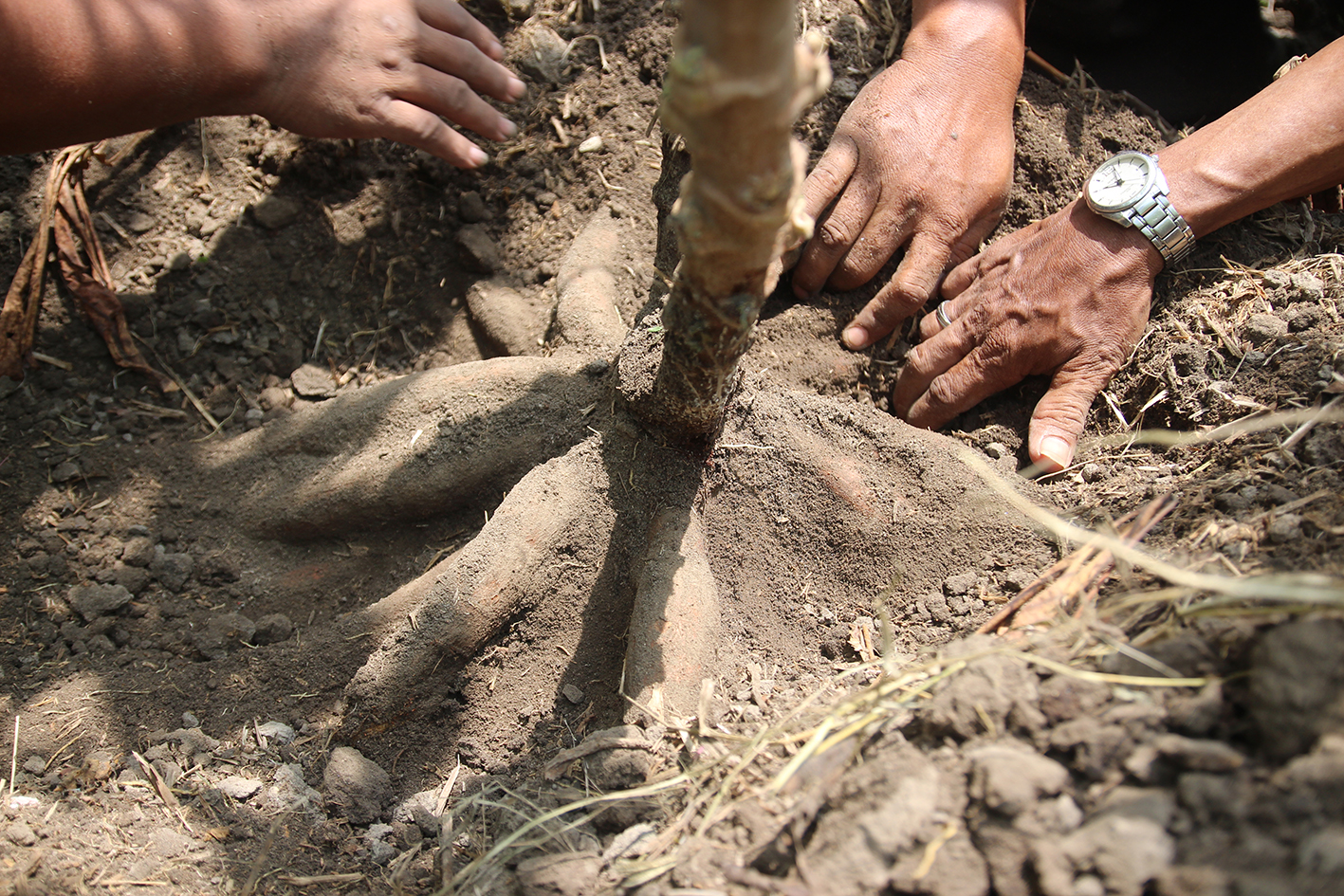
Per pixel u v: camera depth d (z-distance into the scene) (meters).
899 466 1.95
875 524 1.90
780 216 1.04
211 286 2.57
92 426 2.40
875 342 2.28
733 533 1.93
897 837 1.19
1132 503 1.83
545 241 2.59
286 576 2.15
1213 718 1.19
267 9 2.07
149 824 1.65
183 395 2.47
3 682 1.95
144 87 1.99
